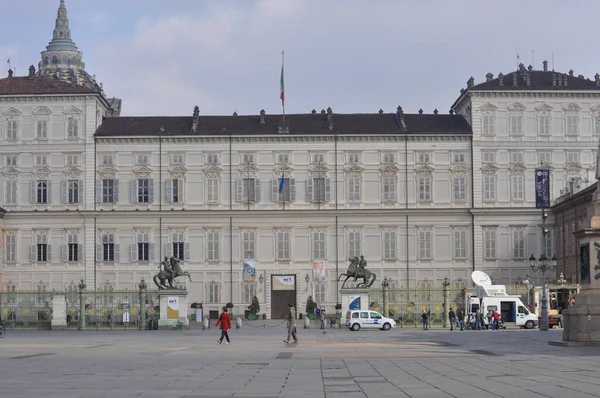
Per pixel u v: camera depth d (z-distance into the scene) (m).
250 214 139.38
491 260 138.62
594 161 139.50
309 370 44.31
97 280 139.00
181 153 140.25
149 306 104.38
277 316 139.62
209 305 138.88
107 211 138.75
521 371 41.09
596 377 37.28
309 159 140.38
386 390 34.44
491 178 139.62
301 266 139.38
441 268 139.12
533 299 115.06
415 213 139.25
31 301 104.44
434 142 140.25
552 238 138.75
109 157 140.12
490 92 139.50
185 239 139.62
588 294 58.12
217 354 57.62
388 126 142.38
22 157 140.12
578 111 140.00
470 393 32.69
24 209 139.75
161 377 40.91
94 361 51.34
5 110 140.62
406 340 74.31
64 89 140.00
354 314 100.38
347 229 140.00
